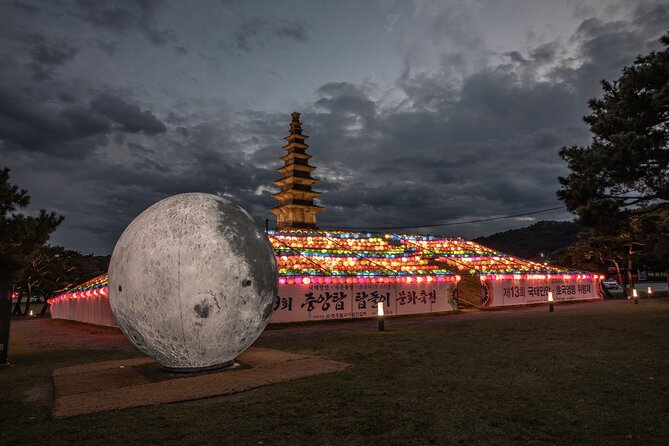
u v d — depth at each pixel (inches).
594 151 660.7
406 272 1014.4
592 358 384.5
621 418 228.2
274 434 212.2
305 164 1792.6
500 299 1155.3
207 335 331.3
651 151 606.2
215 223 347.9
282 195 1775.3
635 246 1467.8
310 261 979.3
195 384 309.6
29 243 639.1
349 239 1339.8
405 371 346.9
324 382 312.7
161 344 333.4
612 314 805.9
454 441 201.2
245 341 357.1
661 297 1401.3
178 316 323.0
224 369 364.2
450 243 1523.1
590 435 206.2
